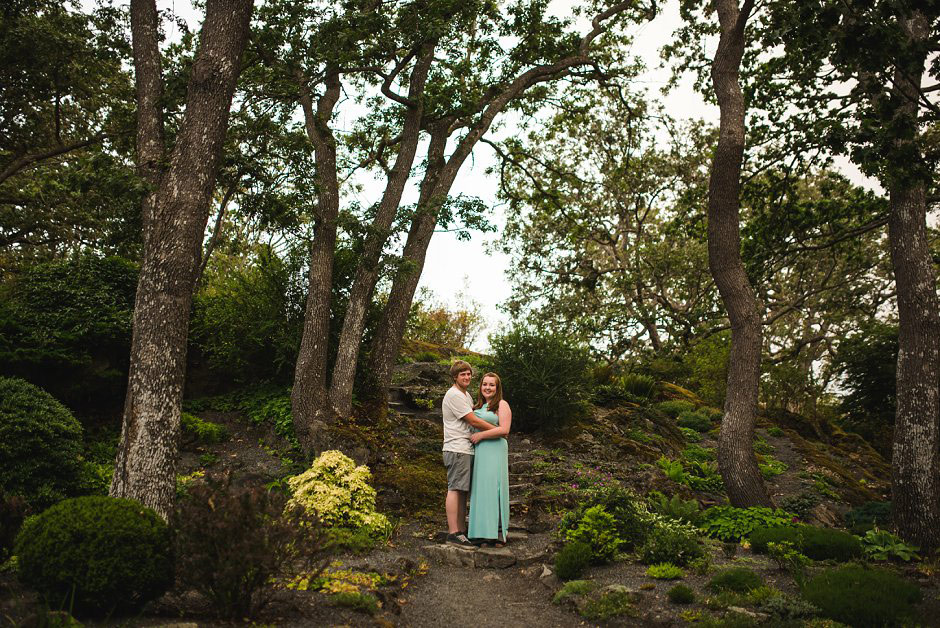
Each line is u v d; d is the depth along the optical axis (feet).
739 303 30.42
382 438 32.14
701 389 70.18
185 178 20.99
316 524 14.20
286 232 33.78
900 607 14.99
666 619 15.57
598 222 83.41
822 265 76.48
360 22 32.14
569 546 20.01
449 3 34.40
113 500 14.32
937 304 26.89
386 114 42.88
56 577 12.84
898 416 26.50
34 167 56.90
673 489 31.78
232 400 37.52
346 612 14.71
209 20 22.38
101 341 34.01
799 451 52.70
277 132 31.86
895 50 20.93
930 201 33.01
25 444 22.65
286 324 37.14
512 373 40.60
